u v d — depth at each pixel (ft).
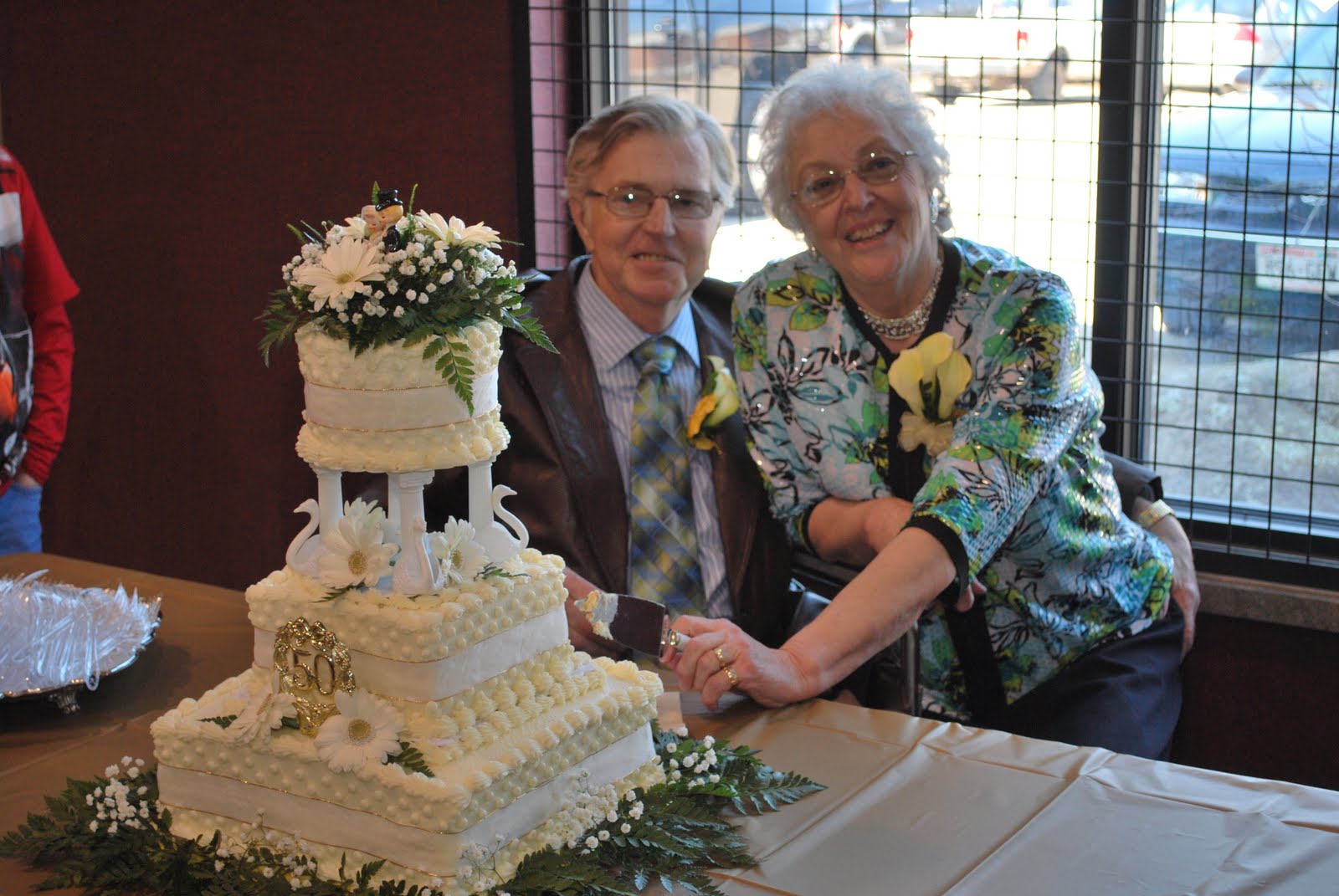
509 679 4.84
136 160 12.96
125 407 13.70
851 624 6.32
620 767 5.06
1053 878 4.50
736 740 5.68
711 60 10.78
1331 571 9.26
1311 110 8.96
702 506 7.98
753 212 10.85
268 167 12.28
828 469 7.77
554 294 8.21
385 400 4.53
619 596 6.05
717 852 4.72
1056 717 7.46
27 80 13.35
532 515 7.79
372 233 4.73
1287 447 9.52
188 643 6.74
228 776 4.77
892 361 7.69
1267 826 4.75
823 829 4.89
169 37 12.44
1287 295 9.30
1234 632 9.62
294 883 4.50
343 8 11.51
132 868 4.67
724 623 6.17
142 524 13.93
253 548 13.42
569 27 11.15
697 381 8.28
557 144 11.28
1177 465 9.92
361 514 4.72
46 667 5.94
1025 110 9.71
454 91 11.21
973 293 7.55
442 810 4.30
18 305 10.08
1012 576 7.51
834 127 7.27
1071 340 7.32
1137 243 9.62
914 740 5.59
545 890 4.43
